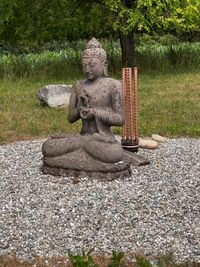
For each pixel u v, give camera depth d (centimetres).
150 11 913
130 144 496
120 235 334
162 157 489
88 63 433
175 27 1033
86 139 431
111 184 410
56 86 735
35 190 403
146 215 360
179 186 412
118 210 366
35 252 315
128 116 491
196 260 304
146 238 330
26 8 1048
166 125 615
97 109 432
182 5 955
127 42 1019
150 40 1577
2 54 1436
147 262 271
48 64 1047
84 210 367
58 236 333
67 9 1074
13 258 307
